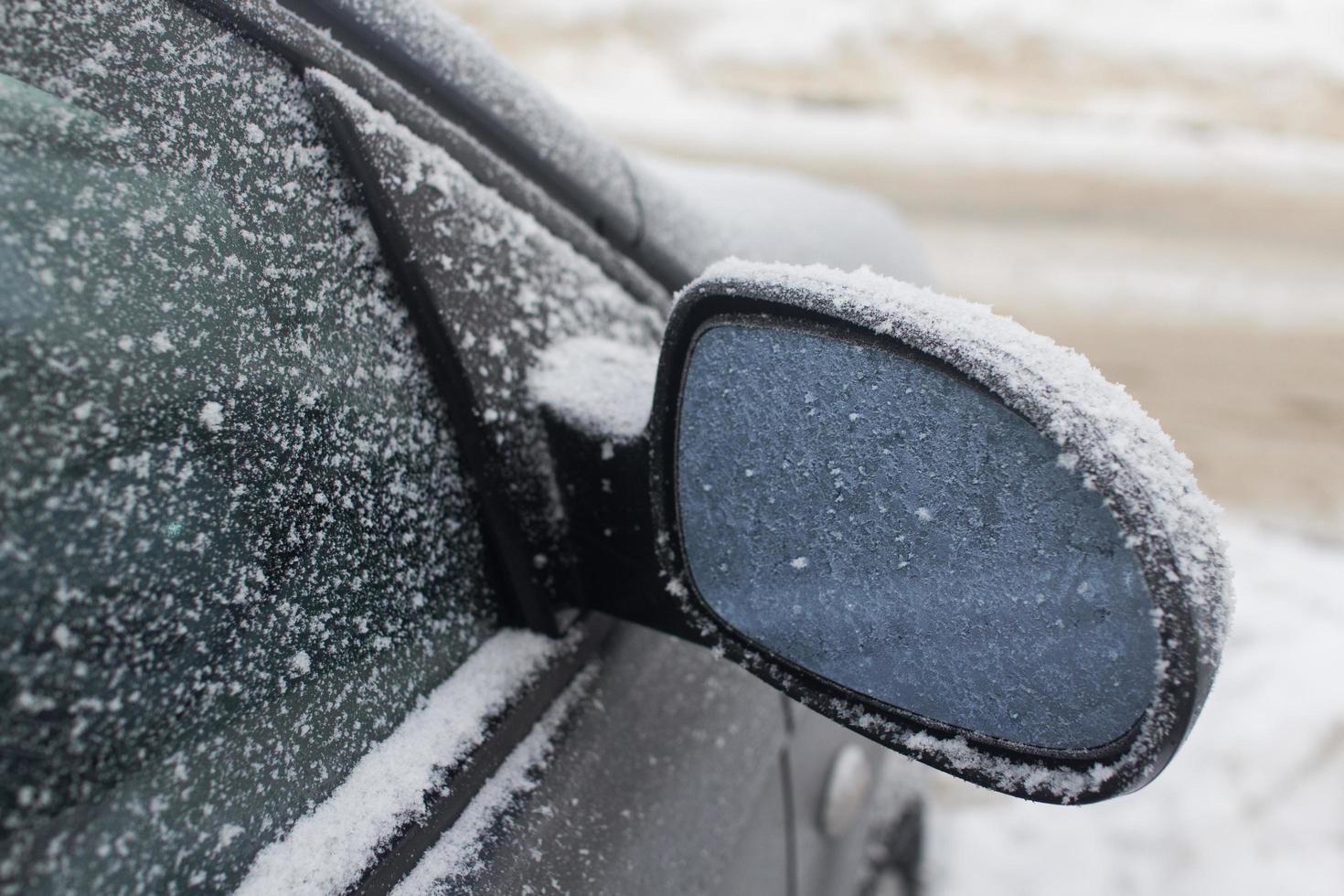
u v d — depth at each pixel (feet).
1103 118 21.80
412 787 2.15
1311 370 11.23
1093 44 25.29
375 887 2.07
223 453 2.02
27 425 1.88
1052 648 2.04
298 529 2.09
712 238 3.05
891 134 20.54
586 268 2.56
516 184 2.47
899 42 25.79
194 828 1.96
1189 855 5.06
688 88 23.67
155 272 1.99
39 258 1.91
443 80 2.41
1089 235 15.29
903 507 2.13
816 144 19.84
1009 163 18.90
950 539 2.10
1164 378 11.03
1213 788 5.39
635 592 2.35
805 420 2.17
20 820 1.85
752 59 25.14
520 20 26.71
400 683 2.19
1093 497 1.99
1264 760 5.47
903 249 4.75
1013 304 12.85
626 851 2.35
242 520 2.03
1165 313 12.68
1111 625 2.00
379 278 2.23
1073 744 2.04
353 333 2.18
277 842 2.03
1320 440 9.82
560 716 2.35
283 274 2.11
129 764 1.92
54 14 1.97
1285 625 6.54
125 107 2.00
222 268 2.05
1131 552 1.97
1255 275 13.88
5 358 1.88
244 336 2.06
